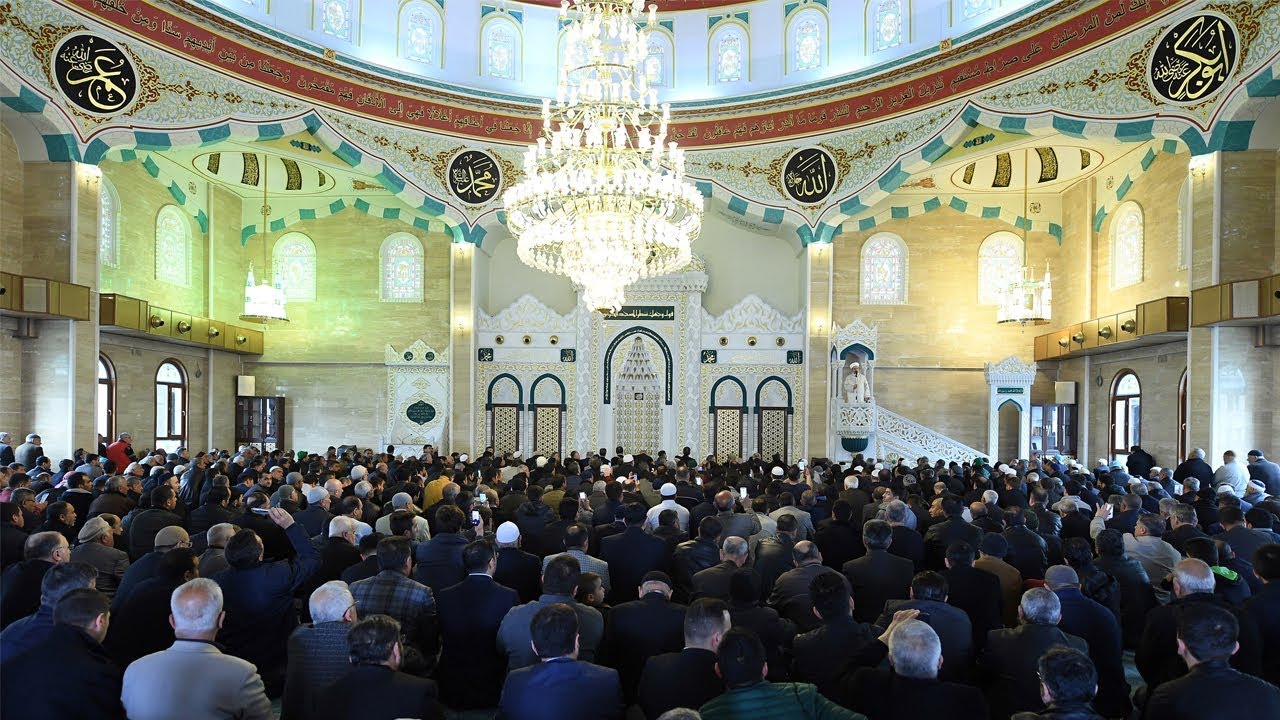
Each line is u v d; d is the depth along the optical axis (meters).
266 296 17.06
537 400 18.02
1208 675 2.89
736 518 6.48
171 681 2.84
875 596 4.90
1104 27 13.09
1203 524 6.84
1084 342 16.55
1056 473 10.68
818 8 16.86
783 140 17.11
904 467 10.55
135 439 16.00
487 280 19.06
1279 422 11.45
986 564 5.17
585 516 6.94
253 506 5.70
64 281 12.45
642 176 9.62
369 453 12.62
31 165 12.61
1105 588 4.70
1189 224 12.02
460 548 5.11
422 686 2.94
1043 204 19.09
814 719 2.74
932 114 15.49
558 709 3.04
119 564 5.07
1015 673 3.66
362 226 19.81
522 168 17.55
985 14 14.80
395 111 16.70
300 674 3.51
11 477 7.78
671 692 3.19
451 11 17.22
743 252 19.38
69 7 12.45
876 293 19.44
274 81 15.19
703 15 17.61
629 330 17.91
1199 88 11.83
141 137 13.48
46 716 2.76
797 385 17.59
